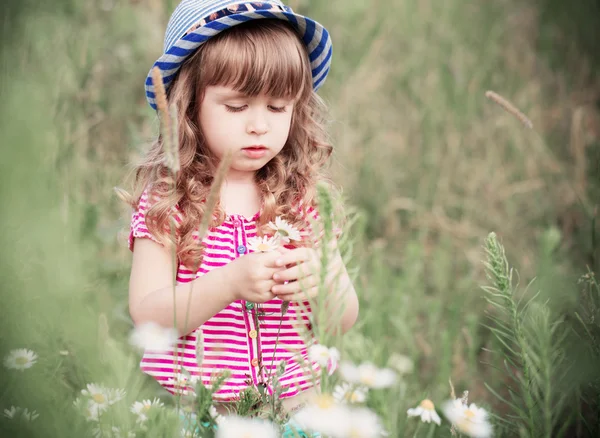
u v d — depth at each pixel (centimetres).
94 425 175
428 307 324
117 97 404
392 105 502
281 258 184
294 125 230
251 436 144
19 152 249
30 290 208
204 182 213
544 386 182
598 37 539
